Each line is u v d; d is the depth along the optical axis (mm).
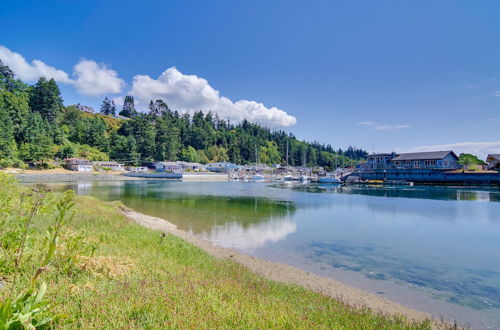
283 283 10070
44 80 131250
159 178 109688
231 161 183000
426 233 21312
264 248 16688
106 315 4617
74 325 4180
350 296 10383
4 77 124688
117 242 11406
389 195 52719
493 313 9414
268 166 191750
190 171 132500
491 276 12797
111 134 139500
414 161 96375
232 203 37656
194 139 178250
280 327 5121
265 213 29547
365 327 6219
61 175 84688
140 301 5316
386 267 13844
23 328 3533
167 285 6617
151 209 31344
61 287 5535
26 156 86562
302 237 19547
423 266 14039
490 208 35062
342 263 14367
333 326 5879
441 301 10297
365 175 101312
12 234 5762
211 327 4688
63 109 152875
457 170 92312
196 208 32531
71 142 120000
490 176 75062
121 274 7090
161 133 153125
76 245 6883
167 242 13102
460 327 8414
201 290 6559
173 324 4512
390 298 10430
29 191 5914
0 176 6438
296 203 39062
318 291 10484
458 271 13422
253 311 5719
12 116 93000
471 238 19875
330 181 96625
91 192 50656
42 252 6531
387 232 21453
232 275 9336
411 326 6996
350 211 32000
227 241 18000
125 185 71062
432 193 56844
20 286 5012
